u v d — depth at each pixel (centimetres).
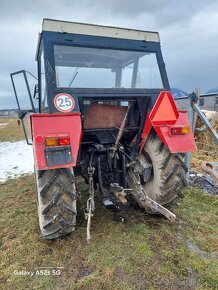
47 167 239
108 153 322
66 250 265
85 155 339
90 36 299
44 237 272
